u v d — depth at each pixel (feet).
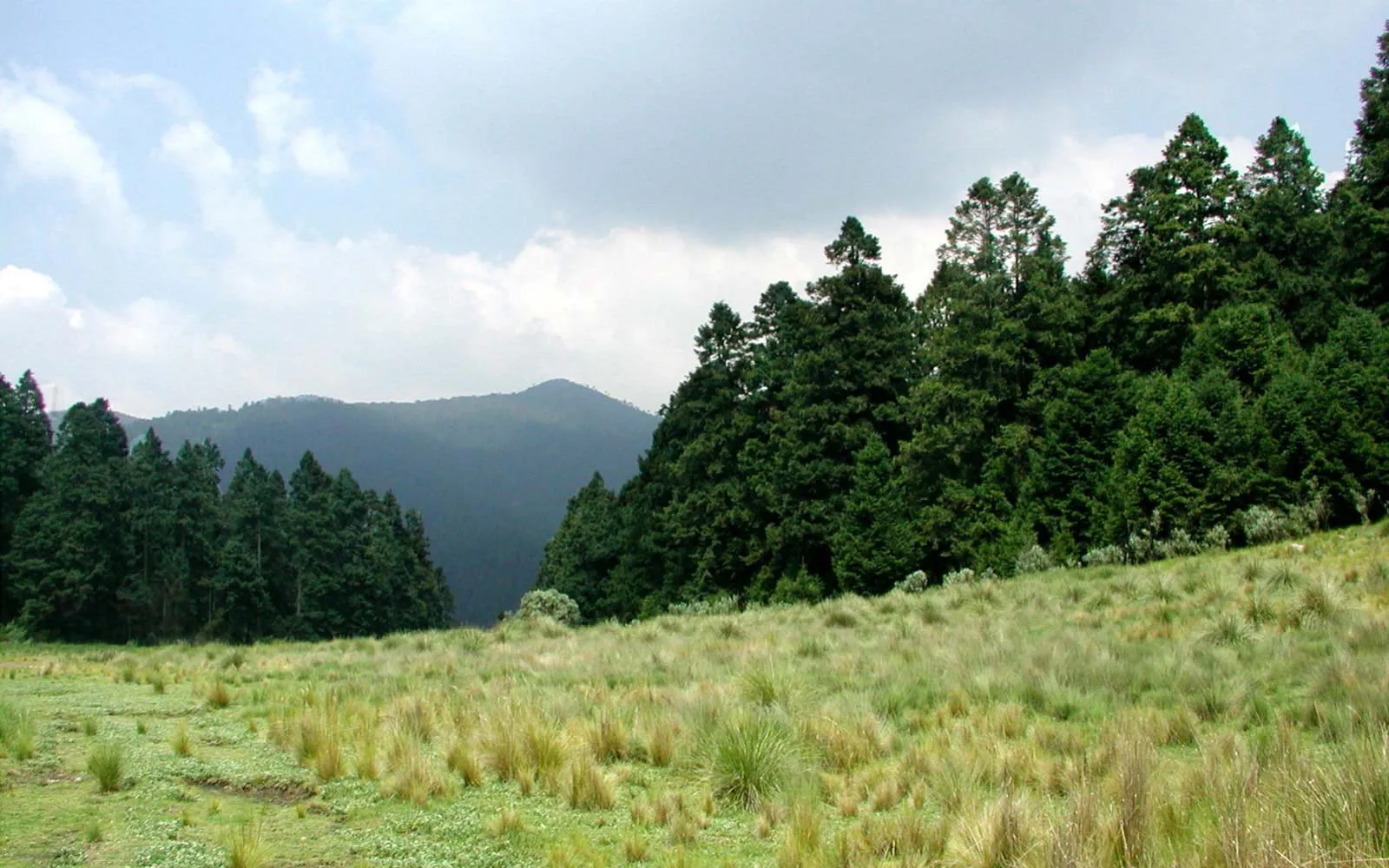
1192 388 105.40
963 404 134.31
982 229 144.87
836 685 39.40
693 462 165.99
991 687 35.19
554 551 274.16
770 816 21.49
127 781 23.99
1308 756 19.94
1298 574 56.18
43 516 199.21
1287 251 146.51
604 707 32.68
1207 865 14.78
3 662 68.28
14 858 17.66
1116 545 101.50
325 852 18.80
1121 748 22.07
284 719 31.30
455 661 55.72
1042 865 15.58
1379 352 90.94
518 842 19.71
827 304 145.59
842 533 128.26
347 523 284.00
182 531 232.32
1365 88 131.23
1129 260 167.43
